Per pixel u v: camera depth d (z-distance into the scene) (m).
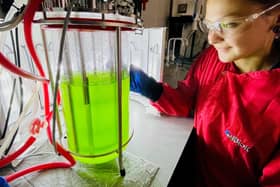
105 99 0.36
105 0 0.27
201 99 0.60
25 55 0.45
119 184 0.40
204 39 0.82
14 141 0.43
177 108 0.68
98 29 0.29
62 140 0.44
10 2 0.37
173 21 0.86
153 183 0.41
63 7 0.26
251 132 0.45
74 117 0.37
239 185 0.54
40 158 0.47
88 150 0.39
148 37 0.75
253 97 0.45
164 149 0.52
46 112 0.42
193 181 0.66
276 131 0.42
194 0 0.78
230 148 0.50
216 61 0.59
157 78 0.78
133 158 0.48
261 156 0.46
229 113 0.49
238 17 0.38
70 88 0.35
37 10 0.28
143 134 0.59
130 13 0.31
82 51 0.34
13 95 0.43
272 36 0.44
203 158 0.59
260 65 0.48
